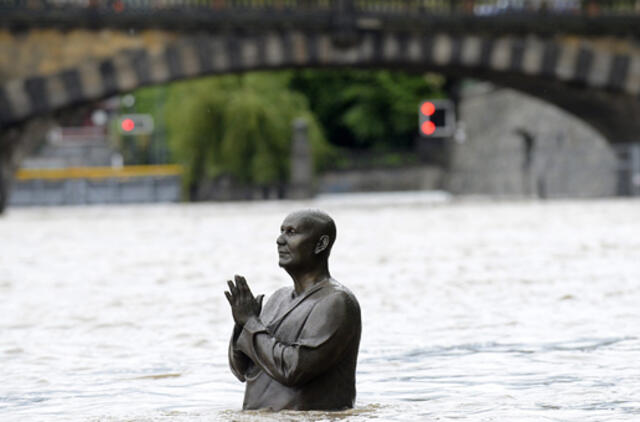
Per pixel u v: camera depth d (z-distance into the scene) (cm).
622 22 14025
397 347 2586
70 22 12612
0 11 12456
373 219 9000
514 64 13938
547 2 14612
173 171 17700
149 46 12900
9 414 1947
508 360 2377
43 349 2705
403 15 13512
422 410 1872
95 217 11031
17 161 13075
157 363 2473
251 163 19362
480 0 14550
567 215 8869
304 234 1805
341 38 13350
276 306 1825
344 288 1794
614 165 15000
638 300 3309
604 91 14475
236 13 13075
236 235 7131
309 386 1773
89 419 1872
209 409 1947
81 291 3972
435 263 4684
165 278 4353
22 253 5906
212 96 19250
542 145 16688
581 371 2225
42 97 12638
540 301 3347
